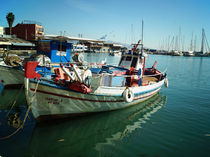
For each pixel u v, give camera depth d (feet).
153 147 21.77
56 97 25.17
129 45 45.11
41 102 24.70
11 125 25.45
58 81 25.89
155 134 25.17
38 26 170.30
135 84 35.06
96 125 27.55
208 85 61.16
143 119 30.45
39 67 41.86
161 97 45.09
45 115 25.99
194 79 73.82
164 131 26.11
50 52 46.50
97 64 48.49
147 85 38.01
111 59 163.22
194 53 361.51
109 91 29.81
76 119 28.96
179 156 19.98
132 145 22.16
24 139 22.09
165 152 20.71
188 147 21.83
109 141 23.07
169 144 22.48
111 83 31.53
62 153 20.06
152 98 43.86
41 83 23.56
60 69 30.30
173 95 47.24
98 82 28.48
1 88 45.88
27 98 23.94
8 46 127.24
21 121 26.89
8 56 47.14
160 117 31.48
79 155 19.89
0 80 45.19
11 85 45.47
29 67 22.33
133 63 42.42
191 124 28.58
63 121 27.96
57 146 21.36
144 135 24.81
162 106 37.68
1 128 24.43
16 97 39.34
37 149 20.38
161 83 46.78
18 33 168.45
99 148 21.40
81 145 21.89
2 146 20.34
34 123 26.53
